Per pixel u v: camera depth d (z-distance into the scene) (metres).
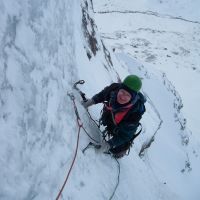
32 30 3.43
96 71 7.13
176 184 11.23
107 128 4.61
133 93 4.17
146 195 6.09
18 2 3.13
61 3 4.52
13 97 2.99
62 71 4.38
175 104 19.19
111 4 68.69
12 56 3.03
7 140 2.83
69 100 4.37
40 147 3.39
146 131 9.05
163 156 12.00
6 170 2.77
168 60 38.16
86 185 4.10
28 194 3.00
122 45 39.12
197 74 36.25
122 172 5.43
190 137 20.80
